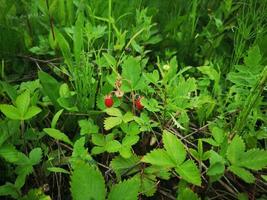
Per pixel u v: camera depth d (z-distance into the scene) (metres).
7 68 0.40
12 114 0.27
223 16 0.51
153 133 0.33
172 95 0.31
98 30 0.36
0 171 0.29
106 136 0.30
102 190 0.22
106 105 0.31
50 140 0.33
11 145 0.26
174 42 0.45
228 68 0.42
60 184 0.29
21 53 0.42
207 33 0.45
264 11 0.42
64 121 0.34
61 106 0.33
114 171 0.29
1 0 0.40
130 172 0.29
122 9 0.44
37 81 0.33
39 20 0.41
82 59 0.35
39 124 0.34
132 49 0.42
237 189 0.31
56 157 0.30
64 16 0.41
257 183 0.31
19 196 0.25
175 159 0.24
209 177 0.29
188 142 0.33
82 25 0.35
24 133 0.30
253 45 0.41
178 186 0.29
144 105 0.30
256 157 0.25
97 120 0.34
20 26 0.42
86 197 0.22
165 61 0.43
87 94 0.34
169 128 0.33
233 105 0.33
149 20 0.40
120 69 0.38
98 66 0.35
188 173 0.24
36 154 0.27
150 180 0.28
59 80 0.40
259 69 0.33
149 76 0.31
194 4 0.43
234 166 0.26
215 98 0.38
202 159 0.28
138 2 0.45
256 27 0.43
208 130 0.35
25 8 0.42
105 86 0.34
